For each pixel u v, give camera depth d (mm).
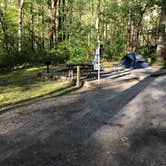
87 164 5516
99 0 30172
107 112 9039
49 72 17312
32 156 5867
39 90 12344
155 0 25750
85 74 15609
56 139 6781
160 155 5934
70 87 13008
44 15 33062
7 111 9148
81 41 28266
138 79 15484
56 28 30219
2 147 6324
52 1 28141
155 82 14586
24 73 18219
